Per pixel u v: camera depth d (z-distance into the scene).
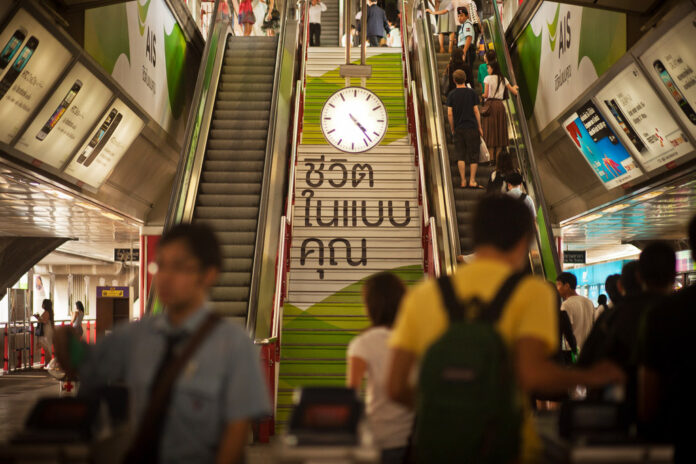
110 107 9.34
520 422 1.82
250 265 8.22
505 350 1.78
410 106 11.95
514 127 9.71
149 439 1.79
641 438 1.98
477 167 9.75
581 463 1.90
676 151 8.12
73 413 1.95
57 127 8.23
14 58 6.73
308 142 11.62
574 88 10.15
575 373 1.84
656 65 7.61
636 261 3.33
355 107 7.02
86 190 10.02
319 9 16.06
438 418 1.77
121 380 2.05
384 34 15.51
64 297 24.72
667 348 2.25
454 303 1.90
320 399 1.87
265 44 12.48
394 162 11.05
